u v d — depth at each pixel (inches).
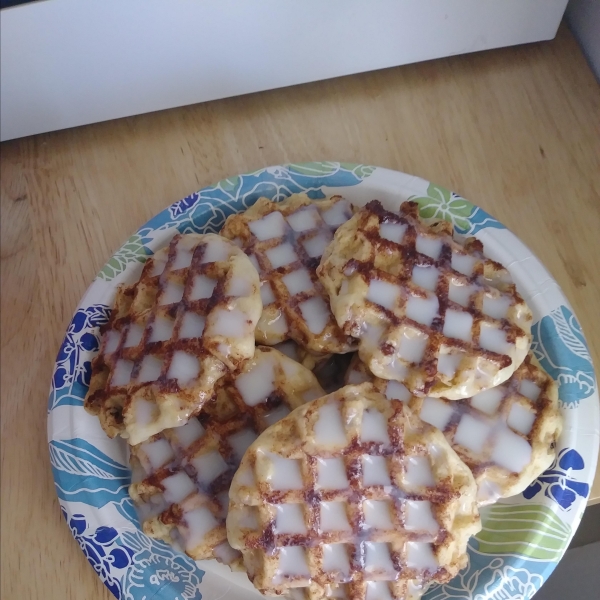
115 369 12.6
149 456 12.6
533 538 11.3
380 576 10.6
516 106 16.7
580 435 11.9
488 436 11.9
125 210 16.5
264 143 16.9
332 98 17.3
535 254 14.0
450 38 16.4
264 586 10.6
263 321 12.8
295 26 15.4
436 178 16.0
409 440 11.1
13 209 16.7
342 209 14.0
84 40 14.9
